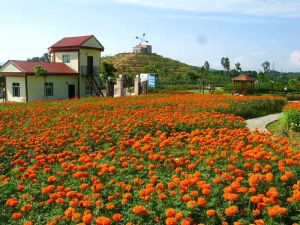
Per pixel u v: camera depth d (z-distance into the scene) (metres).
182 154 8.20
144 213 5.03
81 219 5.11
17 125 12.62
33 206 5.68
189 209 5.27
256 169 6.64
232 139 9.04
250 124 17.84
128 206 5.56
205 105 18.09
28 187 6.39
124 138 10.06
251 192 5.70
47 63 35.50
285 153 7.82
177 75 72.56
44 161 7.64
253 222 5.25
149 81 43.06
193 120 12.44
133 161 7.45
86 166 6.96
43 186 6.46
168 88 45.31
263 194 5.87
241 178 6.00
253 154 7.18
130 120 12.47
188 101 20.47
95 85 37.34
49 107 18.70
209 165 6.91
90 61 37.31
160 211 5.32
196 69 95.50
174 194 5.62
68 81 35.38
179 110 16.36
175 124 12.14
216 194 5.78
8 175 7.57
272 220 5.18
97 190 5.98
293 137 13.26
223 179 6.20
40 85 33.12
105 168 6.68
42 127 12.11
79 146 9.18
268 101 23.28
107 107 18.36
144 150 8.12
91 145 9.98
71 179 6.75
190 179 5.87
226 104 18.91
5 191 6.28
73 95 35.97
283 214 5.30
